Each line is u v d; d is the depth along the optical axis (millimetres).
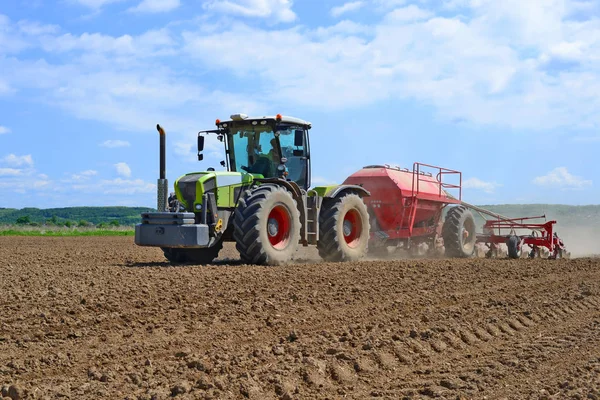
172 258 11766
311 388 4590
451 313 7191
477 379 4879
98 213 96375
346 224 12430
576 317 7488
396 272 9945
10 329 5793
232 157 11836
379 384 4766
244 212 10344
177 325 6086
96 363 4945
